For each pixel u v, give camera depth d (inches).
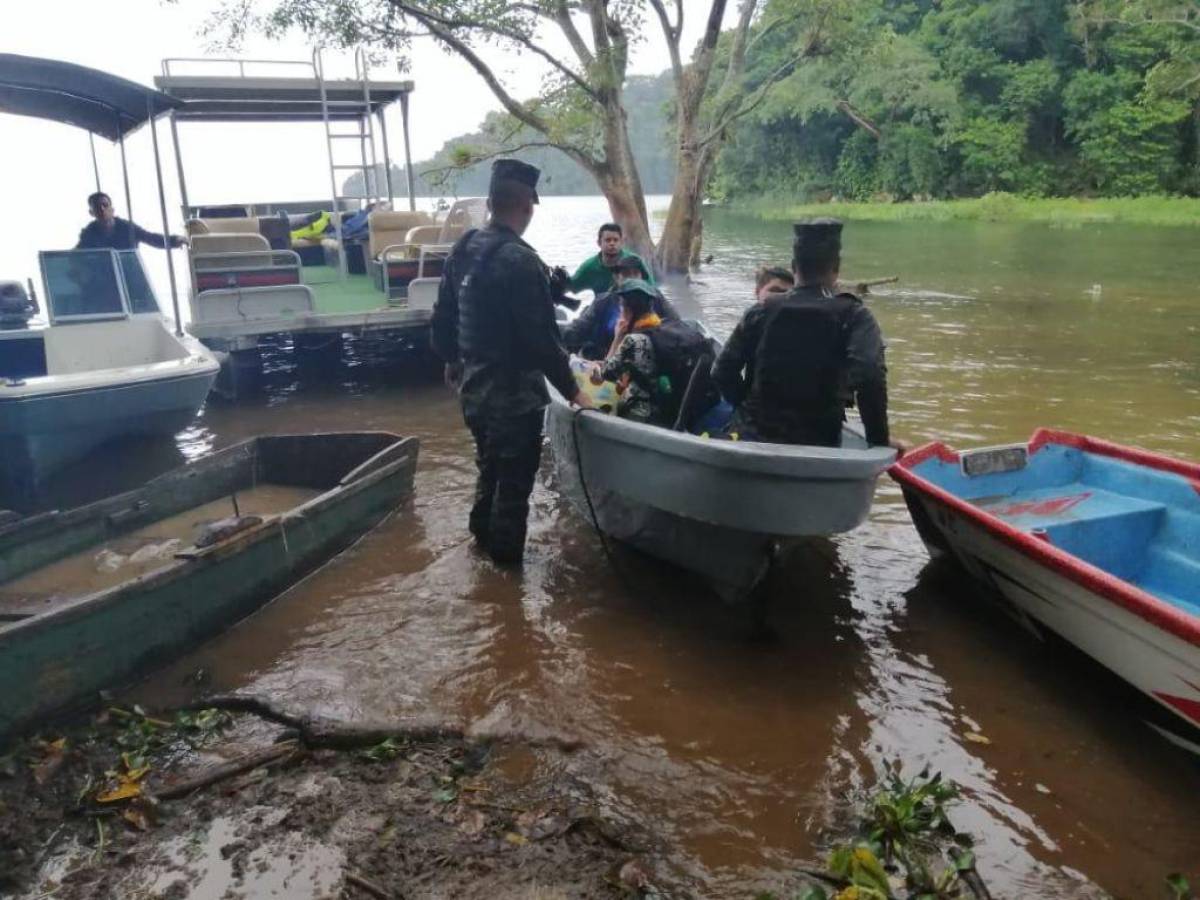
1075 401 313.1
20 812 122.2
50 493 240.8
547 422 228.4
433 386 360.8
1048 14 1526.8
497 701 145.7
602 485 187.0
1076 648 147.6
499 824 119.3
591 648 161.8
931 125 1601.9
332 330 331.0
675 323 205.9
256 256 330.3
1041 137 1589.6
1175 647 124.3
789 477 148.1
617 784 127.1
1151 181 1425.9
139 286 302.0
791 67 653.3
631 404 194.1
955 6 1674.5
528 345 174.7
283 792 126.2
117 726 141.7
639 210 592.7
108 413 230.5
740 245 925.2
